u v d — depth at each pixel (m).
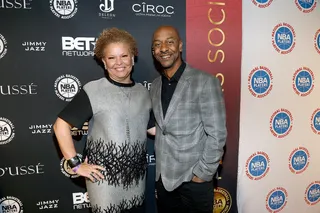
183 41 1.62
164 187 1.34
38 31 1.43
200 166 1.25
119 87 1.19
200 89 1.23
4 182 1.50
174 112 1.26
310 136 1.99
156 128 1.38
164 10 1.58
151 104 1.32
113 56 1.12
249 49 1.74
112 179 1.17
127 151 1.17
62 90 1.50
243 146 1.83
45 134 1.52
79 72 1.51
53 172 1.56
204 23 1.64
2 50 1.40
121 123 1.16
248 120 1.81
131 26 1.54
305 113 1.95
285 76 1.85
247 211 1.95
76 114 1.14
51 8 1.43
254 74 1.78
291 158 1.98
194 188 1.32
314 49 1.89
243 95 1.77
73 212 1.62
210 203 1.37
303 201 2.09
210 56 1.68
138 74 1.59
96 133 1.17
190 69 1.30
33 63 1.45
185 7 1.61
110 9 1.50
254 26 1.73
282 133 1.92
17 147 1.49
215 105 1.21
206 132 1.25
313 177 2.08
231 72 1.73
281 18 1.78
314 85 1.93
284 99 1.87
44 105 1.49
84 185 1.62
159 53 1.27
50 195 1.57
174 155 1.29
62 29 1.46
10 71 1.43
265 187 1.96
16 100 1.45
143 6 1.55
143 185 1.28
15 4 1.39
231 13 1.68
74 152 1.18
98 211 1.19
